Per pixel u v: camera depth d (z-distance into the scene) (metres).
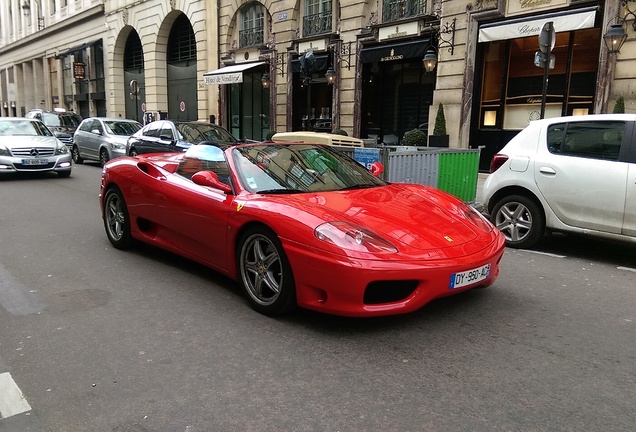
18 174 14.01
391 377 3.08
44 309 4.18
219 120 24.81
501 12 13.09
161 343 3.56
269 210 3.94
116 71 33.78
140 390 2.94
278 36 20.61
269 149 5.00
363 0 16.97
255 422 2.62
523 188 6.41
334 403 2.79
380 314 3.47
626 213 5.52
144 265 5.43
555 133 6.22
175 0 26.72
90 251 6.00
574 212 5.94
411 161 7.73
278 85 20.84
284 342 3.57
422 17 15.14
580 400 2.84
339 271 3.44
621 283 5.08
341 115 18.22
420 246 3.63
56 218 8.02
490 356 3.37
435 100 14.84
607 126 5.77
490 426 2.58
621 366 3.25
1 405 2.79
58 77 42.34
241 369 3.18
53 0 42.47
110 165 6.09
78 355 3.38
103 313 4.10
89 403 2.80
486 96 14.02
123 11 31.66
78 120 23.50
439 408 2.75
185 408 2.75
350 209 3.99
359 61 17.34
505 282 5.01
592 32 11.78
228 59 23.78
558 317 4.09
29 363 3.27
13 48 51.41
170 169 5.40
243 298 4.45
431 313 4.11
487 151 14.00
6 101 56.12
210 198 4.54
